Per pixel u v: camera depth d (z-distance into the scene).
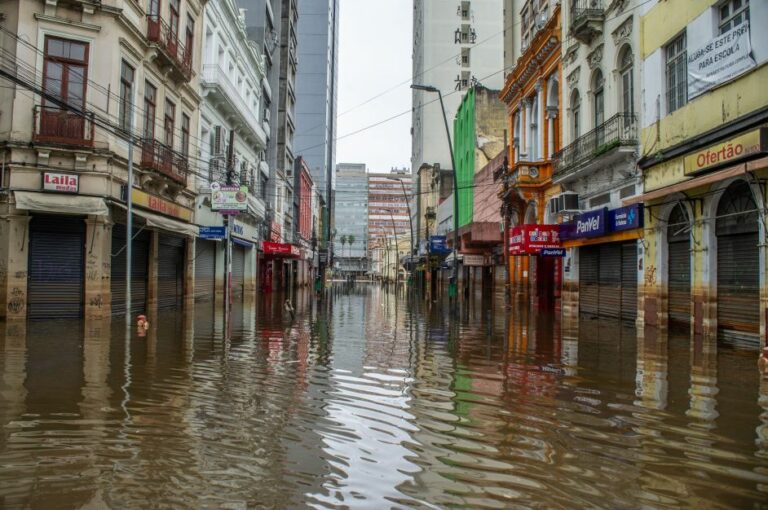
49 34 15.73
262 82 39.47
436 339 13.82
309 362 10.06
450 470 4.70
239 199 21.09
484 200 40.69
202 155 26.00
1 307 15.11
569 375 8.96
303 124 83.25
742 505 4.04
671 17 14.27
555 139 24.67
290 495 4.14
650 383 8.30
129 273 15.32
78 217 16.12
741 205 12.02
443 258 46.34
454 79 64.75
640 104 16.05
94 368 8.81
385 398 7.29
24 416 6.01
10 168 15.18
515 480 4.50
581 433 5.75
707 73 12.66
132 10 17.97
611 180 17.88
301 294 44.19
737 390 7.79
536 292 26.12
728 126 11.65
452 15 65.12
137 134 18.17
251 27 39.53
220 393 7.33
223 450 5.09
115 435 5.42
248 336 13.79
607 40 18.25
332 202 99.38
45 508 3.82
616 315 18.20
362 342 13.14
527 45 29.77
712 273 12.91
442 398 7.32
